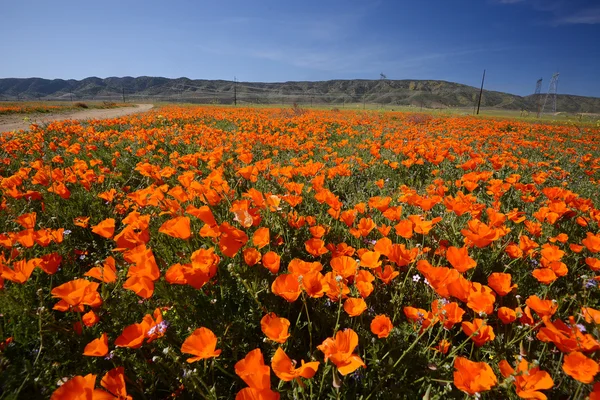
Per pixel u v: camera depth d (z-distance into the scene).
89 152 6.36
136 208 3.07
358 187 4.77
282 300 1.95
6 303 1.77
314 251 2.04
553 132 17.39
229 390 1.52
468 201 3.11
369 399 1.50
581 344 1.32
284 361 1.15
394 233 2.87
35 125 9.76
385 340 1.71
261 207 2.64
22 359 1.58
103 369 1.60
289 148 6.94
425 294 2.09
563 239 2.43
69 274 2.30
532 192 4.21
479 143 9.28
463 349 1.74
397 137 9.51
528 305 1.51
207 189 2.85
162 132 9.03
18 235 1.96
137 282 1.45
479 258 2.44
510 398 1.32
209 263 1.56
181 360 1.54
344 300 1.93
